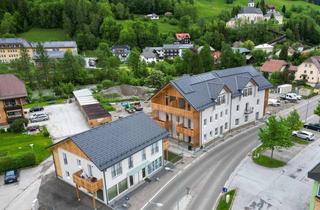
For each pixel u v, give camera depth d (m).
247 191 35.38
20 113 66.69
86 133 34.75
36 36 188.75
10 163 43.56
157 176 40.03
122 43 177.38
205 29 194.50
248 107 58.03
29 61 115.31
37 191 37.84
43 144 53.75
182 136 50.97
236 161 43.25
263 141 41.34
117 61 126.94
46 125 65.00
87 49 177.88
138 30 183.62
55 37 189.00
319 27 191.12
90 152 32.66
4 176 42.28
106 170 32.75
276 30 182.62
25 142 55.31
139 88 95.19
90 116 63.84
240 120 57.22
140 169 37.56
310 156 43.53
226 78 55.91
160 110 51.56
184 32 197.12
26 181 40.84
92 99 79.06
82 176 34.31
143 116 41.84
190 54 118.06
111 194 34.44
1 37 169.88
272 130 40.59
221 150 47.22
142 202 34.41
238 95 54.00
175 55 160.50
